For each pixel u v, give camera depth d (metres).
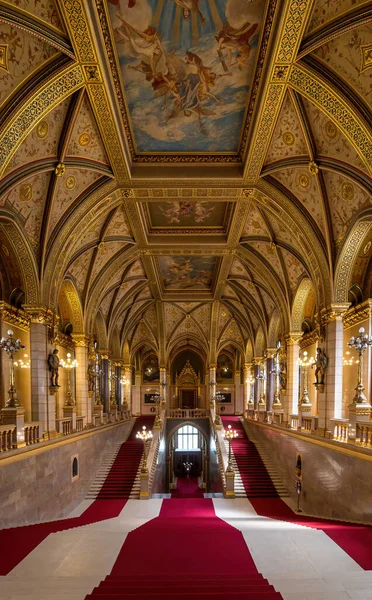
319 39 9.35
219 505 19.31
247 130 13.23
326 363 15.97
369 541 7.32
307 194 14.79
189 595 4.45
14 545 7.36
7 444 12.18
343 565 6.13
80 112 11.96
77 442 19.08
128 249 21.62
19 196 13.15
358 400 13.20
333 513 14.23
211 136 13.90
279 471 23.42
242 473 24.11
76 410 21.91
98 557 6.59
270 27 9.43
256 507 18.92
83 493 20.12
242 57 10.62
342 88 10.17
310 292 21.25
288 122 12.53
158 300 31.69
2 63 9.27
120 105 12.07
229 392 47.41
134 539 7.57
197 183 15.45
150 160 15.05
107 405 28.88
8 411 12.65
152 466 24.31
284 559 6.41
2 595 4.57
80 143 13.03
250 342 37.22
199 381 46.34
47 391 15.77
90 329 22.77
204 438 38.16
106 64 10.33
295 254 18.27
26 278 15.31
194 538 7.63
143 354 46.97
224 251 22.23
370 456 11.05
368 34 9.03
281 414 23.98
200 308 34.38
